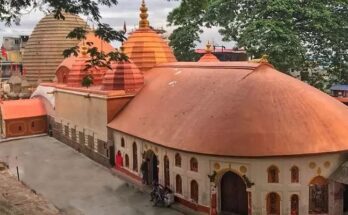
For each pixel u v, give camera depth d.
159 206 24.08
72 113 38.59
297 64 40.47
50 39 59.09
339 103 25.61
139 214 23.02
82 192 26.75
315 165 21.09
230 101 23.34
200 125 23.05
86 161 34.34
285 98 22.92
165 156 24.70
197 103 25.16
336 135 21.81
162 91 29.42
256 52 39.09
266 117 21.97
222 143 21.50
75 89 37.09
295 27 42.25
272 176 20.97
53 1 12.52
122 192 26.59
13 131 44.44
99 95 32.31
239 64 26.84
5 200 18.44
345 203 22.08
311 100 23.34
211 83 26.14
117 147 30.72
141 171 27.22
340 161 21.62
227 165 21.39
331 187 21.33
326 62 44.47
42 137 44.56
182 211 23.08
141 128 27.25
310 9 40.44
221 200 22.22
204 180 22.16
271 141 21.02
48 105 45.50
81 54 40.38
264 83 23.72
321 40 43.56
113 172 30.55
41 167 32.88
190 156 22.77
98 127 33.19
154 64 36.38
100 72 38.22
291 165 20.86
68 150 38.41
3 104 45.03
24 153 37.72
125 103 31.92
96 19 12.95
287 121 21.81
